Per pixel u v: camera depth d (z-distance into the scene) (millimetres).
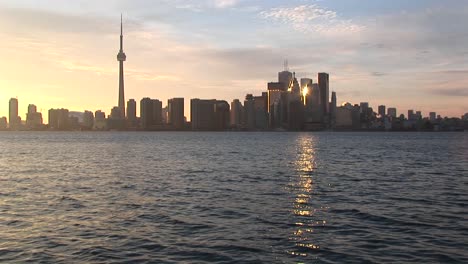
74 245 23844
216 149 143250
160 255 22141
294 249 23000
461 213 32312
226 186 48594
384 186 48344
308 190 45125
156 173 63719
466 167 73062
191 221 29812
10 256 21938
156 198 39938
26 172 66000
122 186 48688
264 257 21734
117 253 22484
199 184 50469
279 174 61812
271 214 32156
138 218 30891
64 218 30891
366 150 135125
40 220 30172
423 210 33531
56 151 132250
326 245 23719
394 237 25328
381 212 32719
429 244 23812
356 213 32406
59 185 49750
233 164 80500
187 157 101875
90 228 27781
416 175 60250
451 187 47344
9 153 121438
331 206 35406
